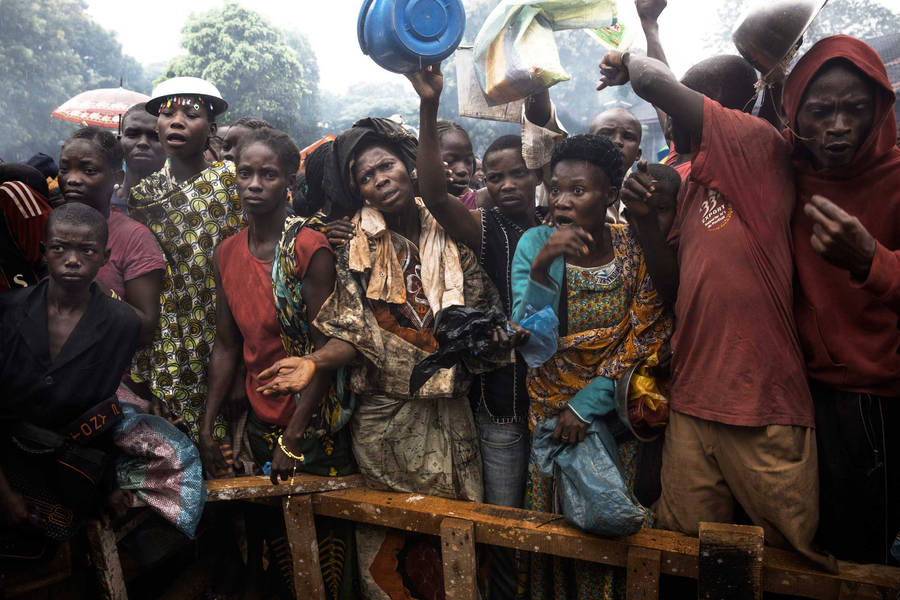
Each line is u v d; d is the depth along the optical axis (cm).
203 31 3969
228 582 308
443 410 254
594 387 230
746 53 205
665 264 220
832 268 200
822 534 211
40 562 227
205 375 280
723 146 202
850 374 199
